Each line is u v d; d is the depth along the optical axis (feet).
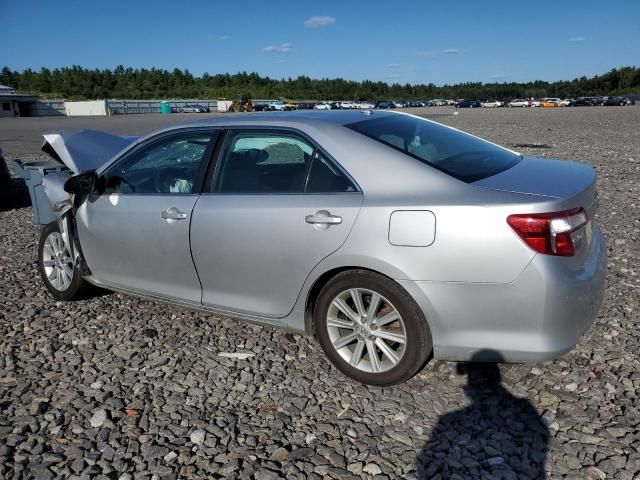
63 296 15.80
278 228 10.96
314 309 11.15
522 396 10.27
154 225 12.87
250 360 12.17
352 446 9.12
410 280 9.62
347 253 10.14
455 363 11.44
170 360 12.30
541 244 8.93
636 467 8.32
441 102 338.54
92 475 8.66
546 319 9.07
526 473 8.33
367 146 10.61
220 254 11.87
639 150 45.55
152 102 288.10
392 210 9.76
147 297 13.92
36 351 12.93
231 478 8.50
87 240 14.52
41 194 22.53
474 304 9.34
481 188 9.53
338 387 10.92
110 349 12.91
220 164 12.22
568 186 9.77
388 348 10.49
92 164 18.40
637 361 11.30
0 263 20.03
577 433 9.16
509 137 62.03
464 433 9.31
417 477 8.36
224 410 10.32
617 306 13.99
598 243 10.77
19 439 9.57
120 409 10.45
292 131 11.37
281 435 9.51
